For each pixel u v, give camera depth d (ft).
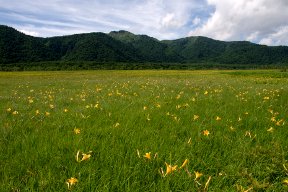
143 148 13.10
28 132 16.74
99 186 9.27
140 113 22.70
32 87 66.95
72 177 9.58
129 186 9.42
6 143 14.25
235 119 20.89
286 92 46.80
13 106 28.91
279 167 11.76
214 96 38.99
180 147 13.33
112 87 60.03
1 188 8.91
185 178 9.96
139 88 55.47
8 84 82.33
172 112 23.94
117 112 23.49
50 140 14.33
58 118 21.35
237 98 36.14
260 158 12.41
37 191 8.87
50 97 36.86
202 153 12.85
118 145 13.53
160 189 9.30
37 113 23.12
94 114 23.21
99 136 15.64
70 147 13.25
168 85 63.77
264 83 80.69
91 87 62.80
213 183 9.94
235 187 9.77
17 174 10.21
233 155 12.56
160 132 16.49
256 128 18.39
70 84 77.46
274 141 15.11
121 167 10.75
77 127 18.03
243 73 189.26
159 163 11.48
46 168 10.60
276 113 23.08
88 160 11.33
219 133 16.35
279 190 9.79
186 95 39.83
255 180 10.22
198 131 16.34
